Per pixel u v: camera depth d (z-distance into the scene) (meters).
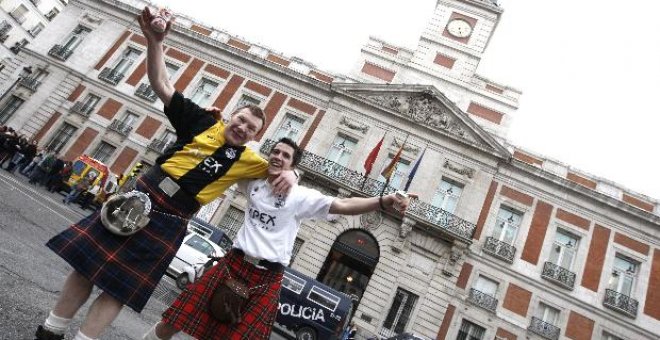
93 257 2.18
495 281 18.38
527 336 17.31
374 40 25.31
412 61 24.66
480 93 23.52
